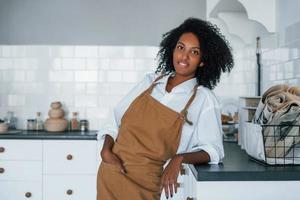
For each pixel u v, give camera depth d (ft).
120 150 5.08
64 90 11.37
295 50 6.43
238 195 4.54
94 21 11.36
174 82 5.23
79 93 11.38
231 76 10.50
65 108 11.35
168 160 5.56
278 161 4.95
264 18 7.46
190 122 4.98
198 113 5.04
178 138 4.97
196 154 4.82
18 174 10.01
